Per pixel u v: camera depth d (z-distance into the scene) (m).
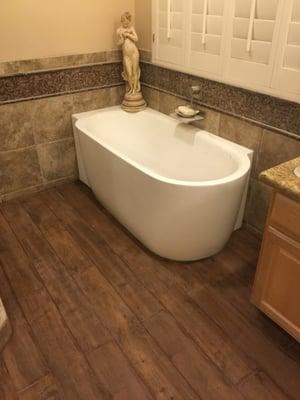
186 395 1.36
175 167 2.51
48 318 1.68
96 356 1.50
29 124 2.49
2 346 1.54
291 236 1.29
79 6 2.35
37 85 2.40
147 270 1.97
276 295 1.46
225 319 1.67
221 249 2.09
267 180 1.25
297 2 1.54
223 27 1.93
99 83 2.68
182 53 2.29
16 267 1.99
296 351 1.52
